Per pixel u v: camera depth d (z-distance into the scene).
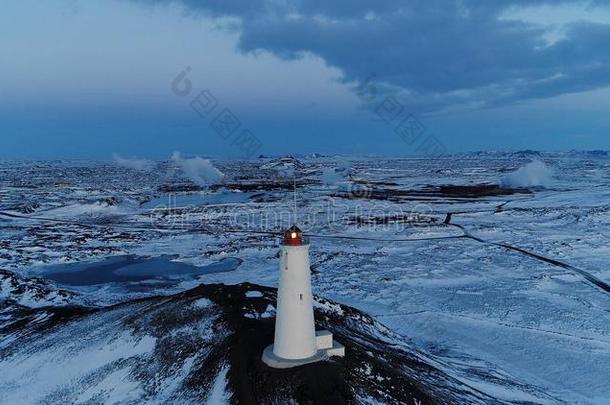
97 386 32.44
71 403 31.38
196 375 30.38
